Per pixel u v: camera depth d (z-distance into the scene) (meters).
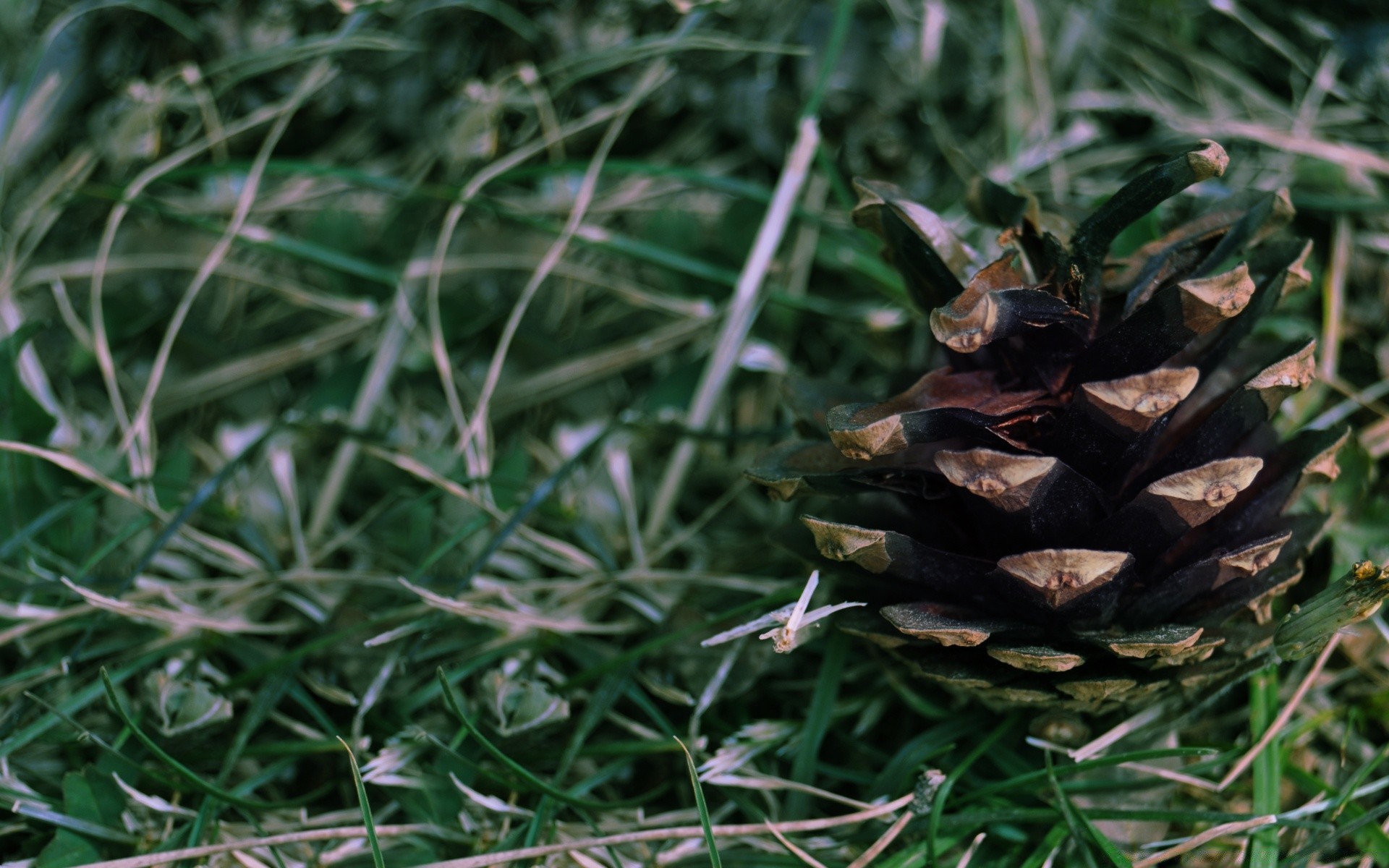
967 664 0.31
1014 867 0.33
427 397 0.39
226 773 0.34
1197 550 0.31
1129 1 0.41
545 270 0.36
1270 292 0.31
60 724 0.34
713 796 0.34
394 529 0.37
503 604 0.36
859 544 0.30
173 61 0.40
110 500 0.37
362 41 0.39
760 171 0.39
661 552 0.36
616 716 0.34
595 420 0.38
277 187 0.40
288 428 0.36
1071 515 0.30
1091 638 0.30
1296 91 0.40
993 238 0.36
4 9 0.40
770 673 0.35
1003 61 0.40
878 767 0.34
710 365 0.37
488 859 0.32
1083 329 0.30
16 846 0.34
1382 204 0.36
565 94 0.39
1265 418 0.31
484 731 0.34
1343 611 0.30
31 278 0.38
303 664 0.35
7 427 0.36
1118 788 0.32
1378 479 0.35
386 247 0.39
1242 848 0.32
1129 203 0.30
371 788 0.35
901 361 0.38
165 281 0.39
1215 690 0.32
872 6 0.39
